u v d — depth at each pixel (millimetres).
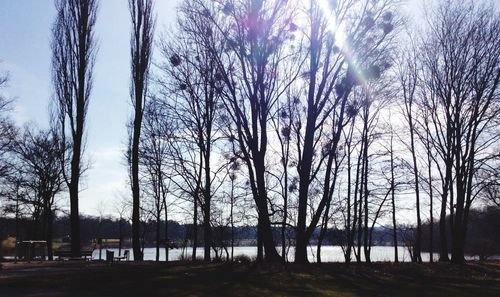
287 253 33094
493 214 57031
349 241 31891
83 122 32594
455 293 16484
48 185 43438
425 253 59500
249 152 26469
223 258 32969
